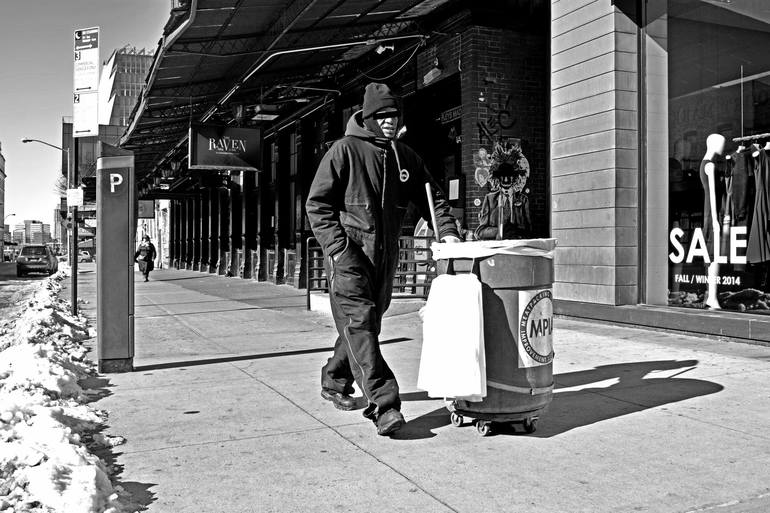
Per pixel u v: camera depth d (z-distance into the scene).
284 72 15.80
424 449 4.31
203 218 36.81
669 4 9.10
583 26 9.77
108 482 3.63
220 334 9.85
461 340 4.31
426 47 12.63
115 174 6.87
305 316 12.12
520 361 4.39
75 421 4.85
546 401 4.53
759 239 7.85
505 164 11.35
